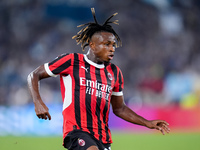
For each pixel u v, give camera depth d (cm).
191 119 5816
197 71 8831
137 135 5003
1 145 3684
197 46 9769
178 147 3800
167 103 7262
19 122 4738
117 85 1582
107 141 1455
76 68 1471
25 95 6319
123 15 9406
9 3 8938
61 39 8712
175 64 8912
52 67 1453
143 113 5684
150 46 9231
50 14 8938
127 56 8788
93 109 1447
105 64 1547
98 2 9256
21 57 8294
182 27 9900
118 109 1620
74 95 1442
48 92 6662
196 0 10350
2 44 8506
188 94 7394
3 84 7244
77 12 9019
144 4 9781
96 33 1496
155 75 8131
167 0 9994
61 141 4116
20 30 8706
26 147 3556
